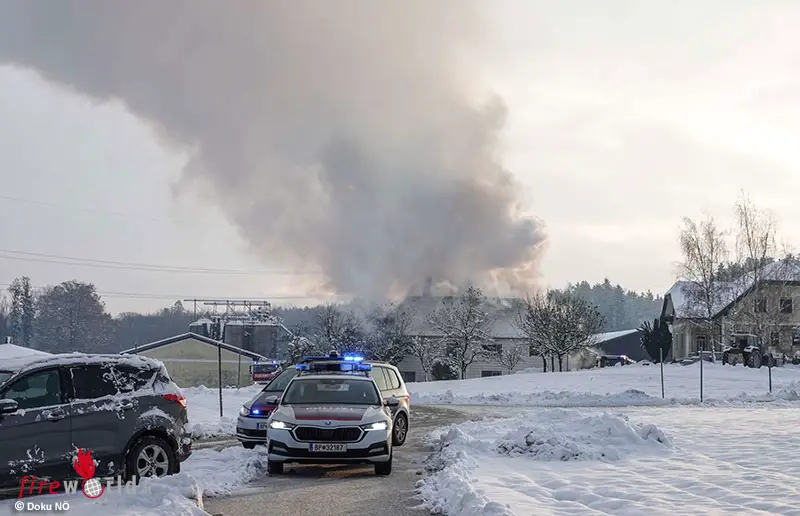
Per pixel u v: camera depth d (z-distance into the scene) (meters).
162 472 10.75
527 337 59.41
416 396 31.95
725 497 8.97
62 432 9.81
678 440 14.39
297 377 13.57
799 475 10.37
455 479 10.38
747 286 54.12
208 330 69.44
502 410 26.28
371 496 10.12
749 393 31.72
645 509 8.40
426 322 61.47
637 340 80.06
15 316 96.31
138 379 10.89
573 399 30.59
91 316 95.06
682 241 55.94
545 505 8.81
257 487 10.85
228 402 26.64
